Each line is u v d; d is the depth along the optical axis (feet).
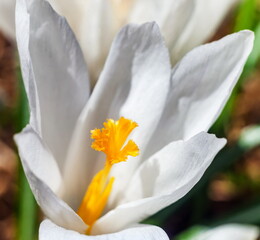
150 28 0.64
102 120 0.66
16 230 0.78
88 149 0.66
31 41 0.61
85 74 0.64
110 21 0.72
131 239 0.59
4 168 1.01
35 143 0.59
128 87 0.65
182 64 0.65
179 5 0.72
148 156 0.65
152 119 0.65
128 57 0.65
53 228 0.59
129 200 0.65
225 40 0.63
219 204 1.01
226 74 0.64
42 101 0.62
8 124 1.01
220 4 0.74
